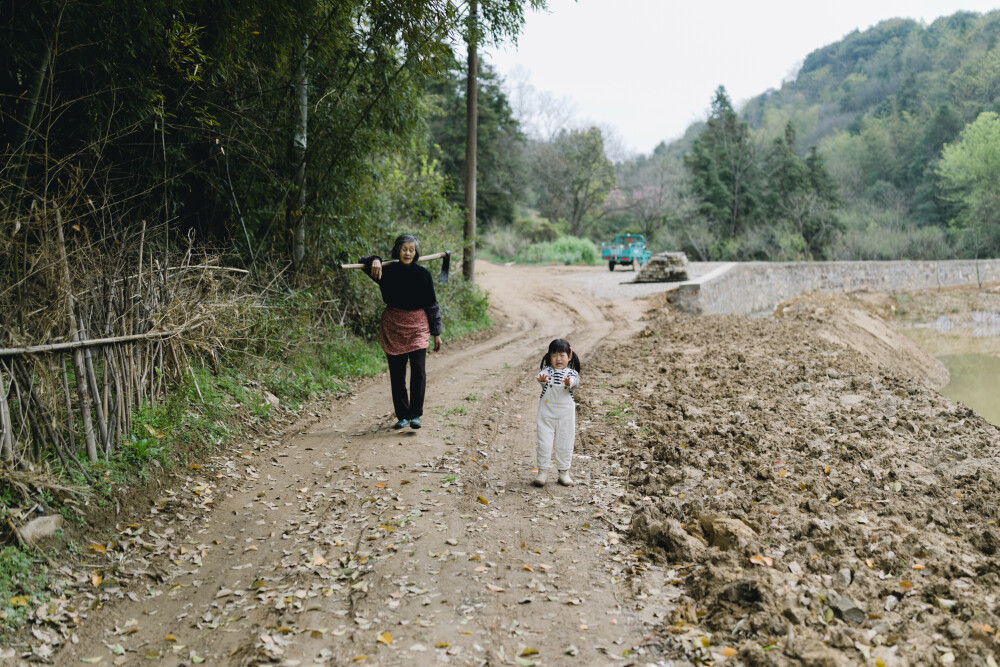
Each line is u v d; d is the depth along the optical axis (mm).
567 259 39438
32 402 4402
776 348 12633
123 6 5426
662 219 56062
